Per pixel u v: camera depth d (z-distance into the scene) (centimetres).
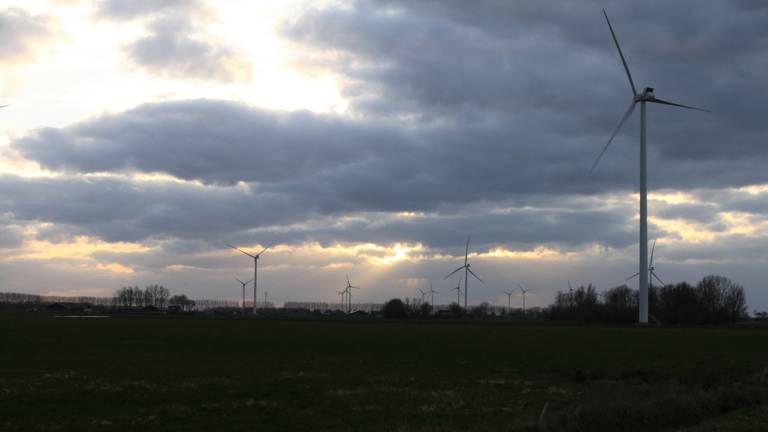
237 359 5738
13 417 3073
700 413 2836
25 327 9744
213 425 2980
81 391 3781
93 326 10269
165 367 5006
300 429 2909
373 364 5497
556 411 2977
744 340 8550
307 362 5578
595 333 9888
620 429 2531
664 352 6794
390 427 2823
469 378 4672
